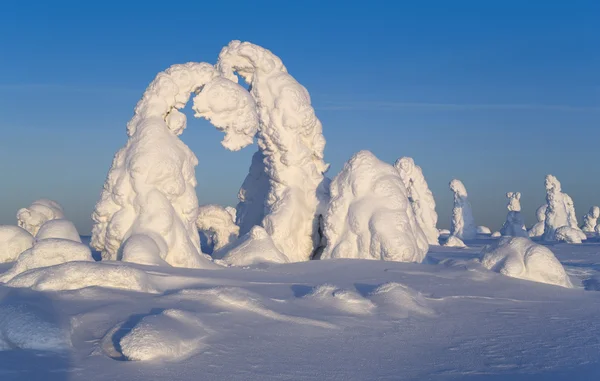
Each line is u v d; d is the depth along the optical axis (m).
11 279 7.60
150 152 11.11
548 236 30.88
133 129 11.80
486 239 32.00
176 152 11.35
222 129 12.30
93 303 6.47
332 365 4.85
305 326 6.21
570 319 7.20
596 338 6.11
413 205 25.81
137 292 7.22
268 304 6.96
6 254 11.73
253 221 16.41
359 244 12.74
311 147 15.27
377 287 8.09
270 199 14.88
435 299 8.21
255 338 5.59
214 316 6.21
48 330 5.15
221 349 5.15
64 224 11.30
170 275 8.57
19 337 5.05
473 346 5.70
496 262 10.84
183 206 11.49
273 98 14.59
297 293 8.08
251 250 12.54
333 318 6.66
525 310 7.76
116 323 5.76
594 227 39.59
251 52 14.41
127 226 10.98
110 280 7.31
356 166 13.35
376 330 6.27
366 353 5.29
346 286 8.91
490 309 7.75
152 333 4.99
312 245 14.59
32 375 4.26
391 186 13.02
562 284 10.29
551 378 4.64
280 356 5.05
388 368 4.83
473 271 10.44
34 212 14.33
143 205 10.88
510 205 35.69
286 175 14.69
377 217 12.62
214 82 12.12
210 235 16.38
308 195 14.79
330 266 11.10
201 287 8.02
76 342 5.21
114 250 11.11
